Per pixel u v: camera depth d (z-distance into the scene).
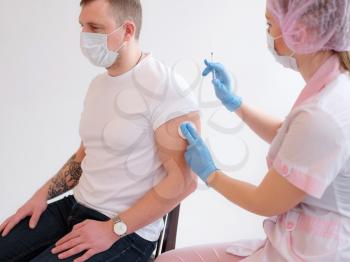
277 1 1.04
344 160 0.97
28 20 1.75
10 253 1.30
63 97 1.86
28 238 1.32
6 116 1.83
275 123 1.37
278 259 1.09
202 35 1.92
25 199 1.95
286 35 1.03
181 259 1.26
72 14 1.78
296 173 0.97
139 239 1.26
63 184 1.44
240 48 1.98
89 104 1.32
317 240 1.04
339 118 0.95
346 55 1.04
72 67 1.84
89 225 1.18
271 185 1.01
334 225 1.04
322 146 0.94
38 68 1.81
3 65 1.77
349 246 1.03
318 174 0.96
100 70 1.86
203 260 1.25
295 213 1.09
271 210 1.03
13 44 1.76
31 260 1.25
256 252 1.16
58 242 1.20
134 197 1.26
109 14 1.17
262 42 1.99
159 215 1.21
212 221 2.18
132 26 1.22
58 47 1.80
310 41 1.01
